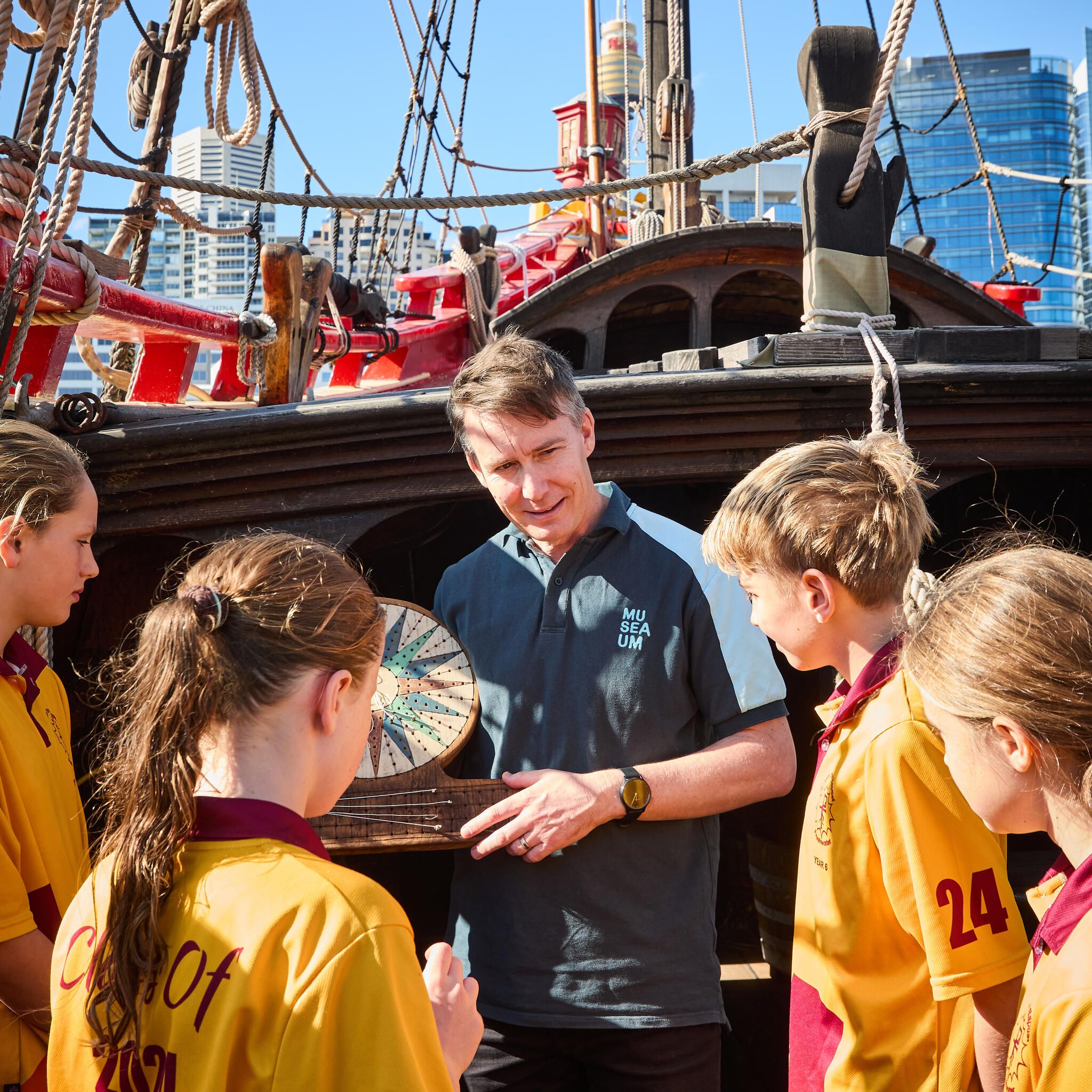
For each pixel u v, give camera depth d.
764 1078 2.74
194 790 1.04
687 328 5.05
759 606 1.54
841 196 2.55
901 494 1.48
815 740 3.18
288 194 3.21
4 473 1.49
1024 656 0.98
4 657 1.61
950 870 1.28
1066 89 110.50
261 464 2.21
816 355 2.30
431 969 1.20
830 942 1.42
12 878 1.38
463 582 1.96
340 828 1.70
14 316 2.04
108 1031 1.00
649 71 7.58
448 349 6.09
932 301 4.44
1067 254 106.06
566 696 1.79
